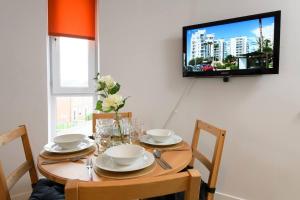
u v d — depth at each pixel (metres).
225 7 1.99
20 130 1.38
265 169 1.89
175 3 2.22
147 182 0.59
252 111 1.92
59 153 1.25
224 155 2.06
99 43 2.44
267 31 1.71
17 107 2.00
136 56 2.40
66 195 0.54
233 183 2.04
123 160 1.00
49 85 2.29
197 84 2.17
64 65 2.40
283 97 1.78
